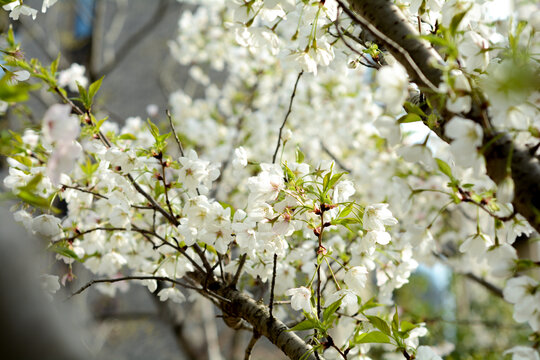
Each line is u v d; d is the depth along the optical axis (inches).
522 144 53.9
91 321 118.3
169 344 163.2
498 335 142.6
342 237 66.6
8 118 75.5
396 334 57.9
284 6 58.9
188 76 190.1
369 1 56.5
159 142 61.1
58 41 160.9
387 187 83.7
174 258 64.4
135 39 141.2
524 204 53.3
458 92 53.4
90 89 62.0
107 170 62.7
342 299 58.9
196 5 188.2
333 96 101.0
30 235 59.9
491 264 55.4
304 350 58.0
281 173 59.2
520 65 53.4
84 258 66.9
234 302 60.7
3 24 69.7
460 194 56.4
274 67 102.2
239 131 104.3
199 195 61.4
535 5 55.5
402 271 64.0
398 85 54.2
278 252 59.1
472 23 59.7
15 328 49.9
